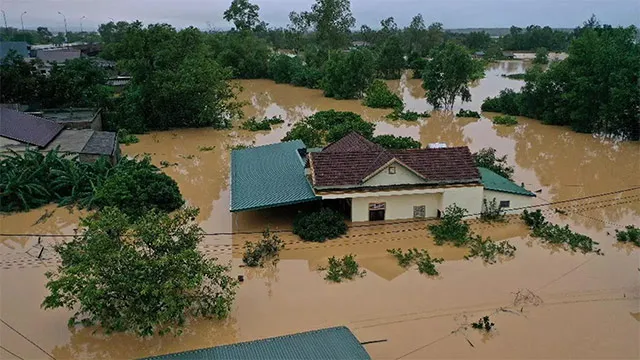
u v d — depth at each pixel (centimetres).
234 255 1892
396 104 5234
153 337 1394
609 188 2688
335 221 2044
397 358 1295
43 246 1970
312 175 2106
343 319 1477
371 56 6284
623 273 1731
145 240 1392
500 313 1498
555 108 4303
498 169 2711
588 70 3953
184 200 2477
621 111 3706
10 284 1681
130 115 3931
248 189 2211
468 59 5053
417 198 2141
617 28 4122
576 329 1415
